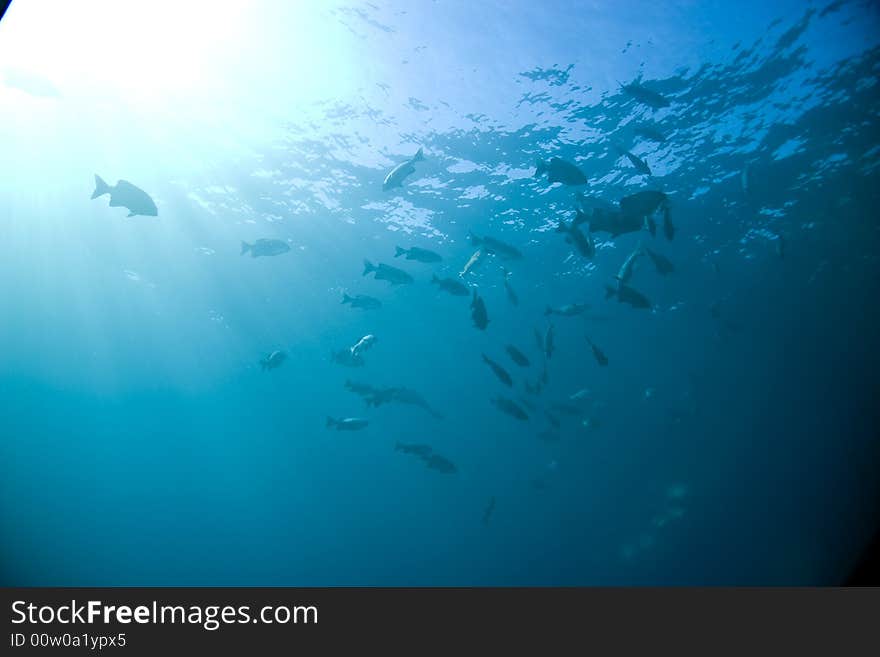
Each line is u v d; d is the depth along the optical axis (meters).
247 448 51.50
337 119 13.33
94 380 35.16
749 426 28.20
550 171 6.37
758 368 26.27
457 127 13.32
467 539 32.03
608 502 27.28
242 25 11.14
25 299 25.03
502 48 11.11
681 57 11.16
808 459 24.73
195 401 39.66
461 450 36.69
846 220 16.78
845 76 11.53
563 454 28.89
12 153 15.36
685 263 19.08
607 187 15.16
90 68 12.38
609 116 12.86
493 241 8.38
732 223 17.05
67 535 53.44
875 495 4.86
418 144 13.90
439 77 11.91
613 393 27.48
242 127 13.83
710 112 12.64
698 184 15.23
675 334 24.33
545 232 17.72
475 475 34.78
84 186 16.69
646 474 27.12
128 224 18.72
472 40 10.96
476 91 12.23
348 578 35.28
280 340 28.36
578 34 10.68
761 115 12.77
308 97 12.77
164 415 42.94
